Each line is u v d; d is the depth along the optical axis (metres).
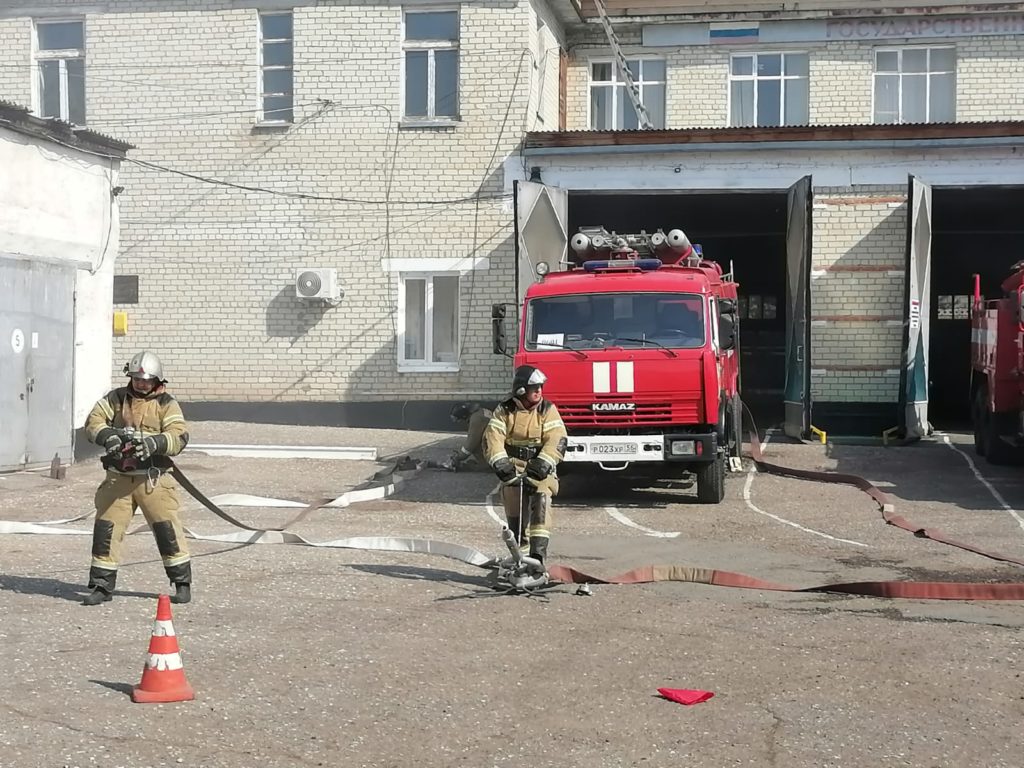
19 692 6.39
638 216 26.92
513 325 22.94
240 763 5.51
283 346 23.58
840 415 22.73
